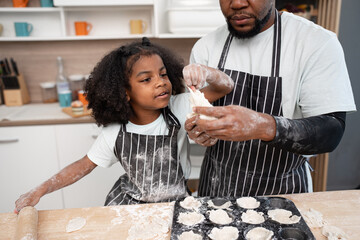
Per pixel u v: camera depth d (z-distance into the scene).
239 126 0.78
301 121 0.87
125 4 2.03
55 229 0.87
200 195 1.37
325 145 0.87
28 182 2.07
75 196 2.14
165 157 1.17
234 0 0.96
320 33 1.03
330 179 2.63
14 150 2.00
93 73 1.16
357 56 2.36
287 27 1.11
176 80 1.23
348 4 2.26
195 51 1.29
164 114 1.20
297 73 1.05
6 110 2.21
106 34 2.35
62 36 2.16
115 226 0.88
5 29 2.31
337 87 0.96
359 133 2.52
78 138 2.02
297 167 1.17
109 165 1.22
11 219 0.92
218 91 1.13
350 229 0.82
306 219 0.87
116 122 1.18
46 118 2.00
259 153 1.13
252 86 1.12
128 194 1.21
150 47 1.13
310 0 2.05
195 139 0.98
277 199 0.94
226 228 0.83
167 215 0.93
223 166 1.21
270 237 0.78
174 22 2.01
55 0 1.99
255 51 1.13
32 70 2.41
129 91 1.10
